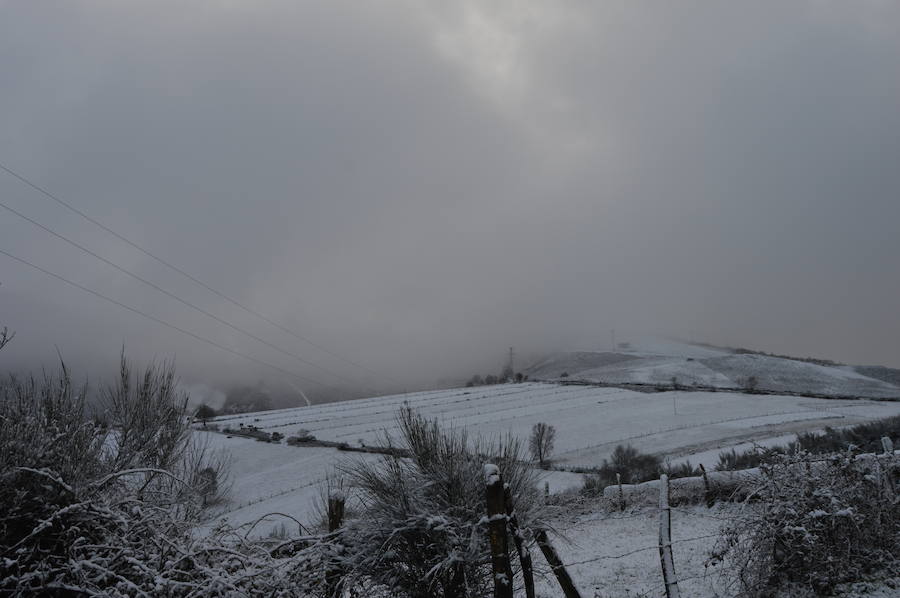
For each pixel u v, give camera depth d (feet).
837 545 23.04
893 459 26.43
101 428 20.62
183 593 14.73
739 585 25.23
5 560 13.12
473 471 19.66
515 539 18.66
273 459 181.47
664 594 27.35
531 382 431.43
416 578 18.66
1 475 14.65
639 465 110.73
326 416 300.40
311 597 17.66
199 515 21.70
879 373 479.00
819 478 24.13
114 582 14.93
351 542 18.89
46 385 18.26
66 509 14.37
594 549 43.37
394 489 19.49
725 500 51.16
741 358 511.40
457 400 339.98
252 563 16.31
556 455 164.04
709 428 188.85
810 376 438.40
